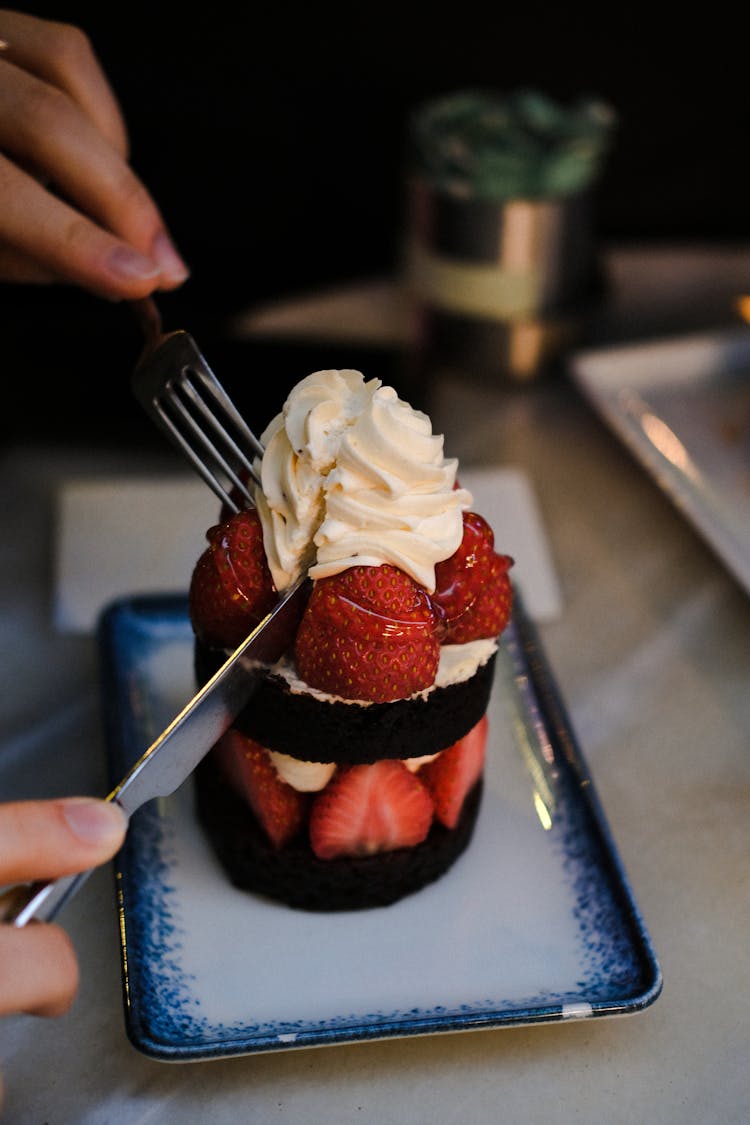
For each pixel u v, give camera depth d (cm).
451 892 48
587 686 56
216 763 48
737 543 62
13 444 69
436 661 43
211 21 101
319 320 77
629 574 62
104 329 87
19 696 55
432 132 75
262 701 44
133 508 64
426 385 70
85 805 39
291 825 47
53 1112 42
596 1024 45
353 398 44
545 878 48
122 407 70
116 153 54
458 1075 43
